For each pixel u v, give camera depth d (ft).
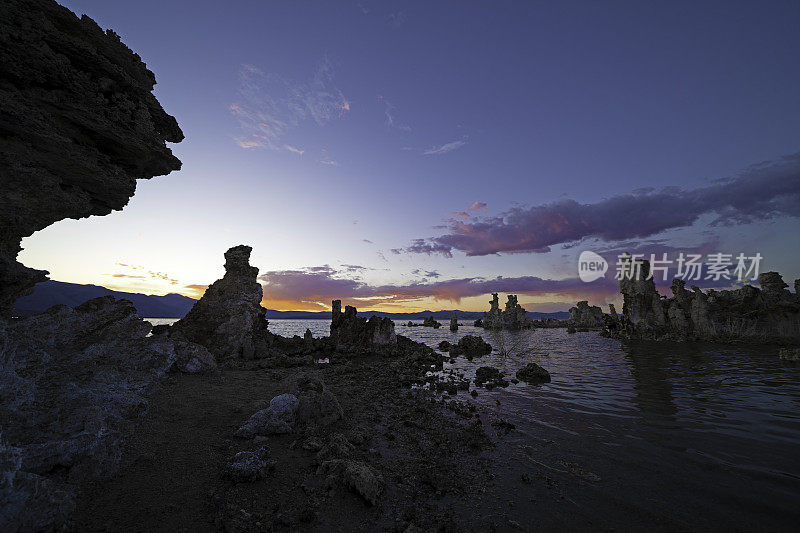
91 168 38.34
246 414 37.17
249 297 91.61
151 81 46.34
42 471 20.88
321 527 20.30
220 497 22.08
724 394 55.47
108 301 50.67
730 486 26.23
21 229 35.29
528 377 72.54
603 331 203.00
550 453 33.01
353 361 101.45
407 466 29.84
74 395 28.84
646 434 37.81
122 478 22.94
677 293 169.37
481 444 35.27
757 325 138.82
